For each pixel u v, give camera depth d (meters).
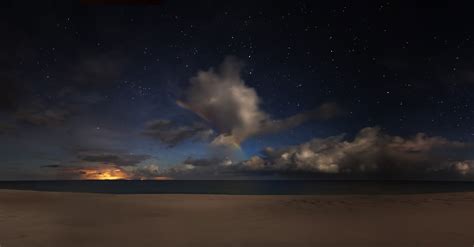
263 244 5.30
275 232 6.19
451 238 5.60
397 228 6.54
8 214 8.05
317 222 7.28
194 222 7.24
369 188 50.28
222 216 8.09
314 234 6.04
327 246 5.16
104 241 5.49
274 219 7.65
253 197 12.01
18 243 5.30
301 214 8.42
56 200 10.80
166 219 7.65
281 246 5.17
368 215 8.23
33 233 6.03
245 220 7.54
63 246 5.17
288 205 10.00
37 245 5.21
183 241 5.49
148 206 9.74
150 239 5.66
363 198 11.74
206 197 11.84
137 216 8.07
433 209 9.12
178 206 9.77
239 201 10.91
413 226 6.73
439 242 5.34
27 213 8.27
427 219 7.55
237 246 5.20
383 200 11.15
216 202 10.65
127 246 5.18
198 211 8.85
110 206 9.62
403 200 11.22
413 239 5.57
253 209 9.27
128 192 35.78
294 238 5.72
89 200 10.88
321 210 9.11
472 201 10.70
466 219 7.47
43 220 7.37
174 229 6.49
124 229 6.47
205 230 6.39
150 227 6.71
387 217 7.91
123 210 8.98
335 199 11.57
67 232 6.16
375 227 6.67
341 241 5.48
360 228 6.57
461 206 9.62
